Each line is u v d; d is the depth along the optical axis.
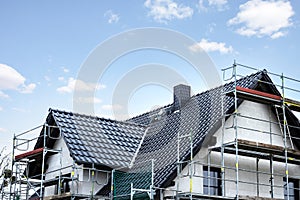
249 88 16.84
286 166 16.33
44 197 16.52
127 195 15.08
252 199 15.30
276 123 17.34
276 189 17.53
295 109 17.95
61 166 16.91
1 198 21.12
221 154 15.77
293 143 18.22
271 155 17.03
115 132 18.89
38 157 18.58
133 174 16.33
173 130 18.36
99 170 16.39
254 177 17.12
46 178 18.95
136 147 18.50
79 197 15.82
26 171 18.95
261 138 17.52
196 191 15.77
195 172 15.85
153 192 14.51
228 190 16.33
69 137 17.00
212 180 16.28
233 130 16.86
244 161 17.08
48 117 18.28
